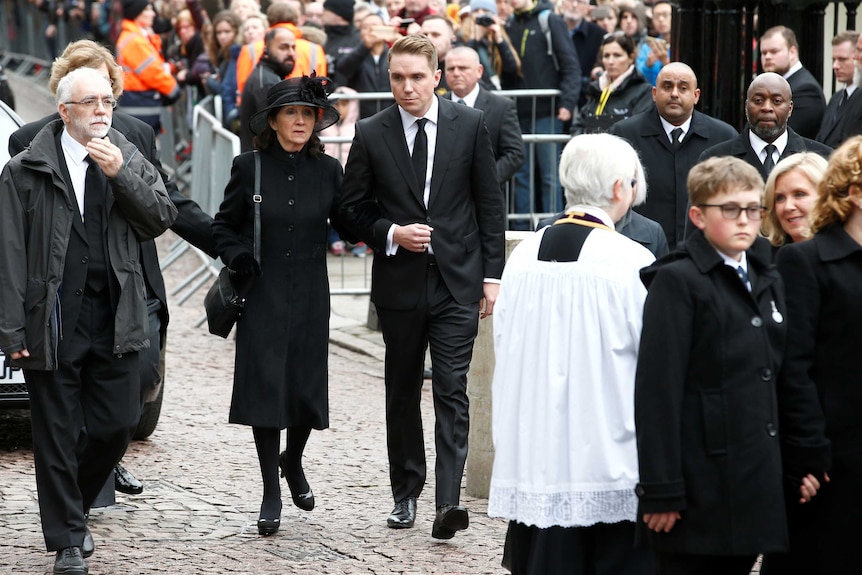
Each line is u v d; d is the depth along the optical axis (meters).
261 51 45.75
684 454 14.31
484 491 23.92
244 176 21.62
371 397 31.31
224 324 21.59
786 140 25.25
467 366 21.59
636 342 15.09
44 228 19.28
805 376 15.02
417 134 21.62
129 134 21.97
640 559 15.45
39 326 19.12
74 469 19.59
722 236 14.37
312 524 22.19
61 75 21.69
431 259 21.58
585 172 15.62
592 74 39.53
